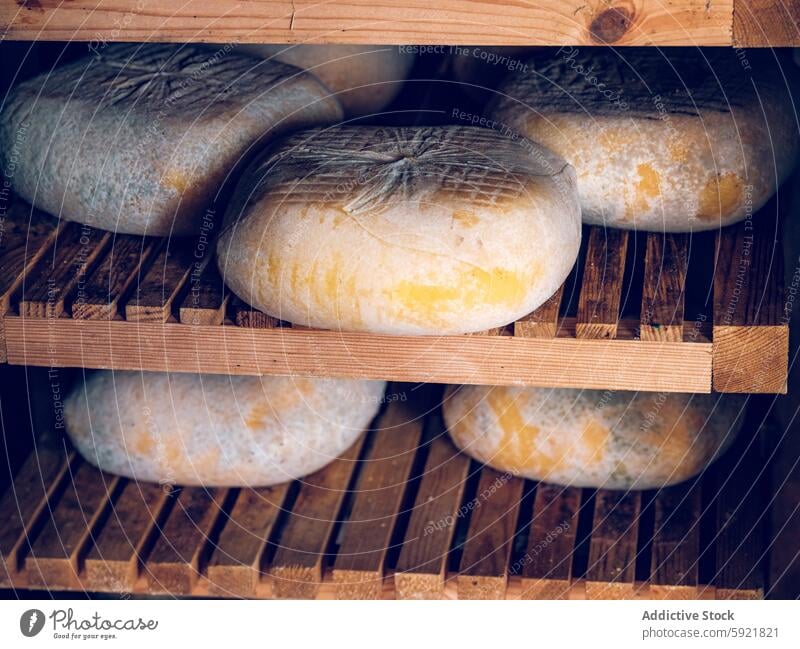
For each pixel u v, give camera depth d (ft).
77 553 5.27
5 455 6.19
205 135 4.95
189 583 5.23
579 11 4.23
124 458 5.52
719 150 4.82
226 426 5.44
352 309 4.32
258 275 4.46
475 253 4.20
